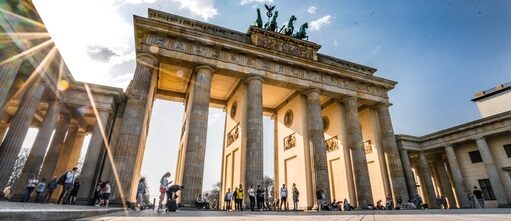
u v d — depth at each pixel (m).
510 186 49.75
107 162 37.34
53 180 31.61
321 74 49.38
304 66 47.31
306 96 49.78
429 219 6.25
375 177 50.81
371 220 6.20
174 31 39.91
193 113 37.12
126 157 32.06
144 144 44.81
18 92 35.72
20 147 32.16
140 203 28.16
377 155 50.97
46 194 33.81
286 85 46.50
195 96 38.38
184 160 34.94
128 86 44.94
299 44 50.59
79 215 6.50
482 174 54.59
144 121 37.25
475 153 56.53
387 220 6.07
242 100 44.50
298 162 46.75
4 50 29.28
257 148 38.03
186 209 28.92
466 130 54.75
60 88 39.12
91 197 35.25
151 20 38.62
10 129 31.77
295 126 49.81
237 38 46.94
